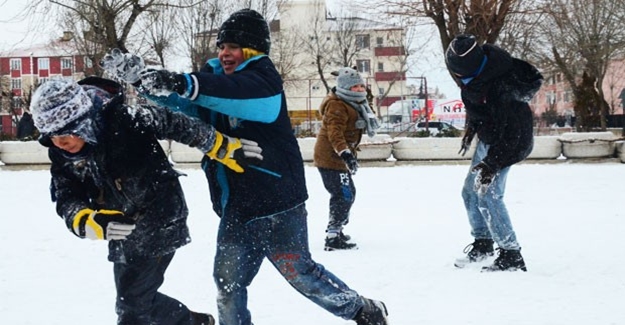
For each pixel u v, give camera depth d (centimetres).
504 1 1802
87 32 2216
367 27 5341
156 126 326
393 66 5600
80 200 337
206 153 339
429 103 4534
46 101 304
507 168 573
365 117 700
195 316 384
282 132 361
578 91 2922
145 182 332
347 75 693
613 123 3922
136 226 335
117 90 350
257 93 334
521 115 550
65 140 313
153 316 364
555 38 3075
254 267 376
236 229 364
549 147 1848
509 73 546
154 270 346
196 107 364
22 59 6166
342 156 667
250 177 356
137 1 2094
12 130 4400
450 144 1862
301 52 5712
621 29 3053
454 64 542
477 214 607
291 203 363
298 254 367
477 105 554
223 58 363
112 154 324
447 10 1852
